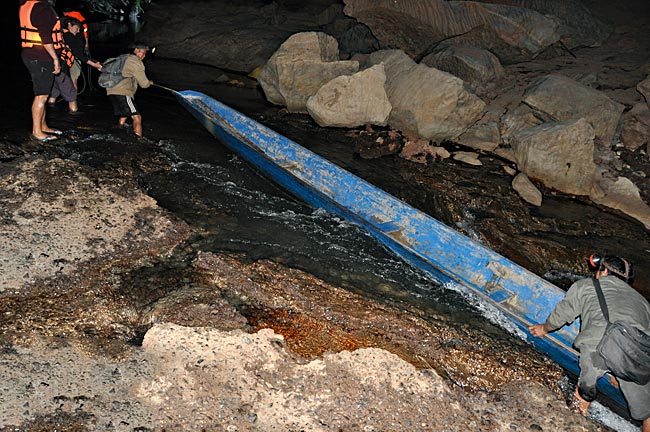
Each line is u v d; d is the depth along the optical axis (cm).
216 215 713
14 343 459
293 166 840
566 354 525
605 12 1454
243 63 1411
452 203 830
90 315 512
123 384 427
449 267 656
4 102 955
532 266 713
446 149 1022
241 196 770
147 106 1051
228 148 902
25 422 384
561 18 1310
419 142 1005
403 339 534
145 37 1552
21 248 580
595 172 909
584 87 1016
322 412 423
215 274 593
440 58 1185
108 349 466
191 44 1488
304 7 1666
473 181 905
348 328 538
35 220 625
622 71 1192
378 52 1183
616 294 441
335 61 1120
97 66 884
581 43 1325
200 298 546
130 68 845
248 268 606
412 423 424
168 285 570
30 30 767
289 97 1120
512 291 609
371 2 1238
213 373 444
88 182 711
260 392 432
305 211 754
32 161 731
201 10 1641
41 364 438
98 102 1020
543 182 913
